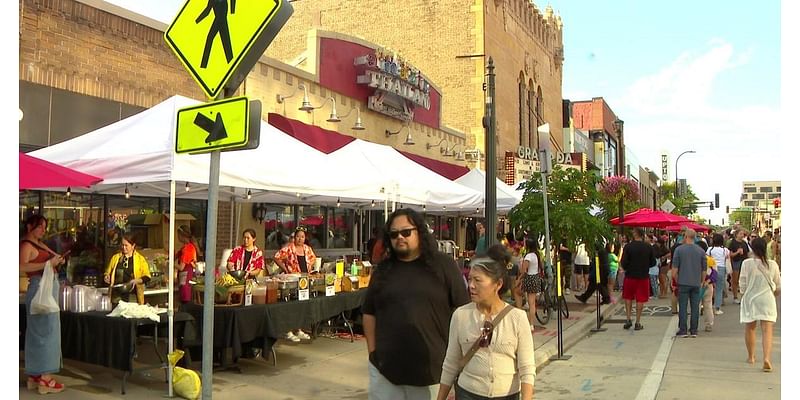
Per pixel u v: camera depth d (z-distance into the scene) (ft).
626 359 31.63
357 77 57.72
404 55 92.07
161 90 37.45
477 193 45.96
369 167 39.37
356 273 35.65
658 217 60.23
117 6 34.65
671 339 38.01
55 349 22.31
